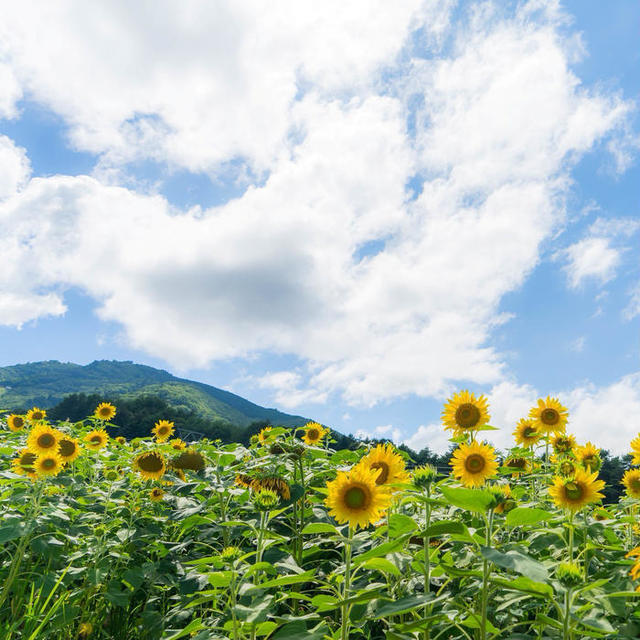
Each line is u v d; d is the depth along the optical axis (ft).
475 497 8.32
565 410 19.95
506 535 13.76
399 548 9.20
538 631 9.74
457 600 10.50
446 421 16.26
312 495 18.31
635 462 16.46
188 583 13.99
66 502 20.36
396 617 11.01
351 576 11.02
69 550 18.89
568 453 18.93
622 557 12.17
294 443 19.83
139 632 17.29
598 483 11.32
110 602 16.44
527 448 20.74
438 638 10.82
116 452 25.16
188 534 19.11
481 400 15.97
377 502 10.23
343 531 13.33
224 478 19.24
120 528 18.94
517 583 8.08
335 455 19.70
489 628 8.55
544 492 16.83
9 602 16.85
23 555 17.48
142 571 16.70
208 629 10.26
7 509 18.30
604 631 7.93
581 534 11.48
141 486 21.86
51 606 15.84
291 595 10.90
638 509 15.98
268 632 9.95
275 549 13.76
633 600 9.78
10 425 31.50
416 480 10.58
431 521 12.69
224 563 10.84
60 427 27.63
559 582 8.59
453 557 12.41
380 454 12.29
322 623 9.84
